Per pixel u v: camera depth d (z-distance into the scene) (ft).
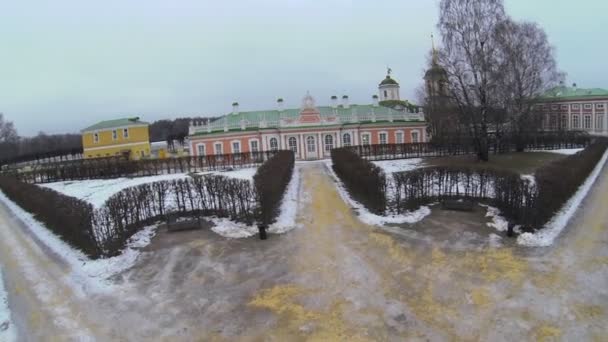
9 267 44.42
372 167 64.28
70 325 29.81
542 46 149.89
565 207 54.44
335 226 51.75
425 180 60.64
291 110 178.50
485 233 44.96
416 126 167.12
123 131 218.59
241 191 55.21
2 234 61.11
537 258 37.17
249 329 27.68
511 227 43.50
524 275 33.63
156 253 44.75
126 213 51.60
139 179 121.49
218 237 49.42
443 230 46.88
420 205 58.75
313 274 36.47
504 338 24.98
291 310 30.01
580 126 218.79
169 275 38.24
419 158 137.39
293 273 36.99
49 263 44.60
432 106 132.57
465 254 38.99
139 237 50.88
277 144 161.07
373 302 30.50
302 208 63.26
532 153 135.33
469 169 60.90
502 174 54.80
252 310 30.37
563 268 34.71
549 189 47.88
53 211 57.47
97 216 46.42
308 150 160.25
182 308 31.32
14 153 404.98
